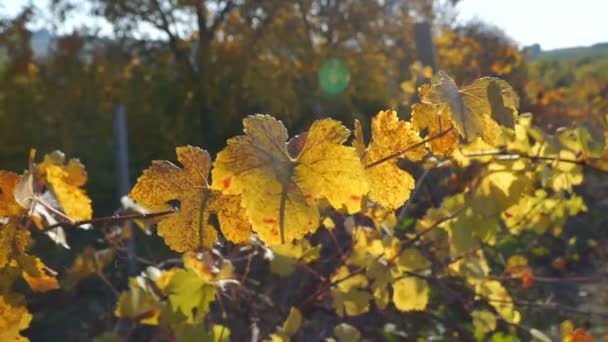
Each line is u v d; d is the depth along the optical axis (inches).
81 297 111.8
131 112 286.7
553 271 152.9
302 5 315.9
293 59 313.7
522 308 86.1
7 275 28.5
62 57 278.5
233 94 294.0
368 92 314.2
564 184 60.1
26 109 265.1
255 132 19.3
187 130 297.6
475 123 22.9
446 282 68.5
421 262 54.4
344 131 19.4
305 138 20.8
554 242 167.2
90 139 270.1
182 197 21.7
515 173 55.5
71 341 100.3
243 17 308.8
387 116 25.5
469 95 23.4
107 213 227.1
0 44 271.1
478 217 56.6
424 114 25.0
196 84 295.1
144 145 290.0
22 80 271.7
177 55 308.3
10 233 28.4
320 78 306.8
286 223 18.6
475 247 62.7
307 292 64.2
